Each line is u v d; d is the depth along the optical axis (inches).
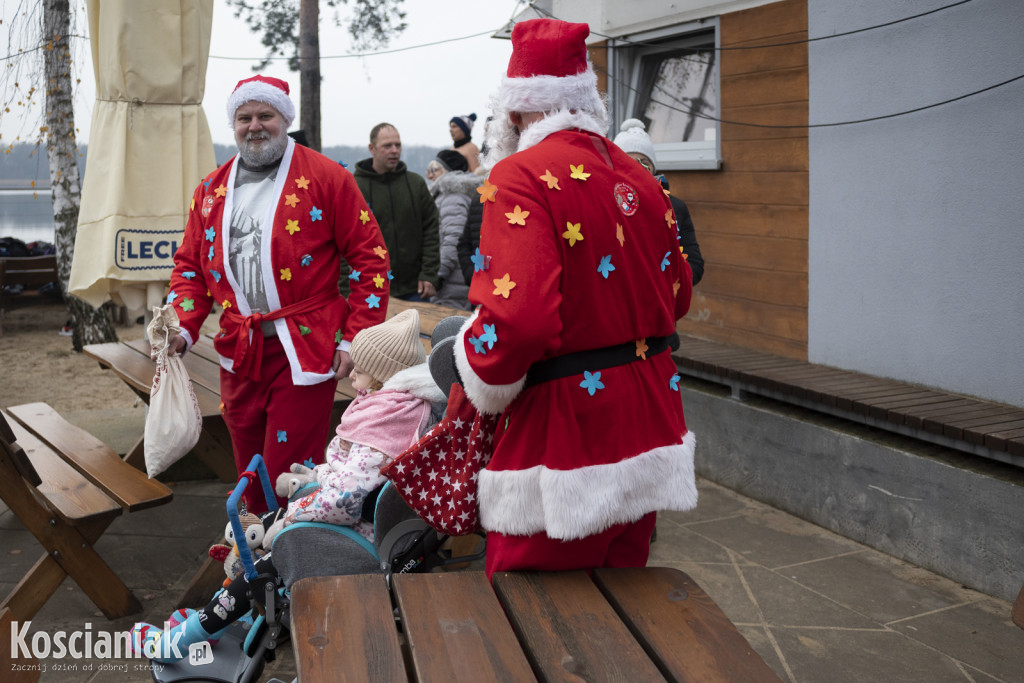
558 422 63.6
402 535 88.0
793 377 172.1
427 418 92.3
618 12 229.6
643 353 67.6
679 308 76.0
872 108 166.7
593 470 64.0
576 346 64.2
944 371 159.2
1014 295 146.3
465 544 137.9
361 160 236.4
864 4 165.9
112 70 161.9
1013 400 148.4
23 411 168.9
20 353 350.6
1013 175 144.4
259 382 121.6
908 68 159.3
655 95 231.3
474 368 60.8
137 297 172.4
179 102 167.5
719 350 200.5
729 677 56.5
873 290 170.7
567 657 58.2
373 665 57.9
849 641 124.5
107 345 189.6
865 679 114.7
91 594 127.9
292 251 118.9
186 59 166.4
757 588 141.3
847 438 157.8
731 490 185.9
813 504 166.7
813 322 185.0
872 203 168.9
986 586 136.3
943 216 156.2
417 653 58.9
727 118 201.2
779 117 187.6
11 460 119.3
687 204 215.8
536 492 64.5
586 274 63.1
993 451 133.8
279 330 119.5
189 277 126.5
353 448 91.0
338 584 68.4
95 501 120.9
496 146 72.1
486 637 61.1
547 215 61.5
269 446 121.7
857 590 139.8
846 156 173.0
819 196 179.9
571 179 62.9
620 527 69.7
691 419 195.3
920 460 144.7
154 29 162.1
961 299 154.8
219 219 121.0
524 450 64.7
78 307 350.6
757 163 194.5
